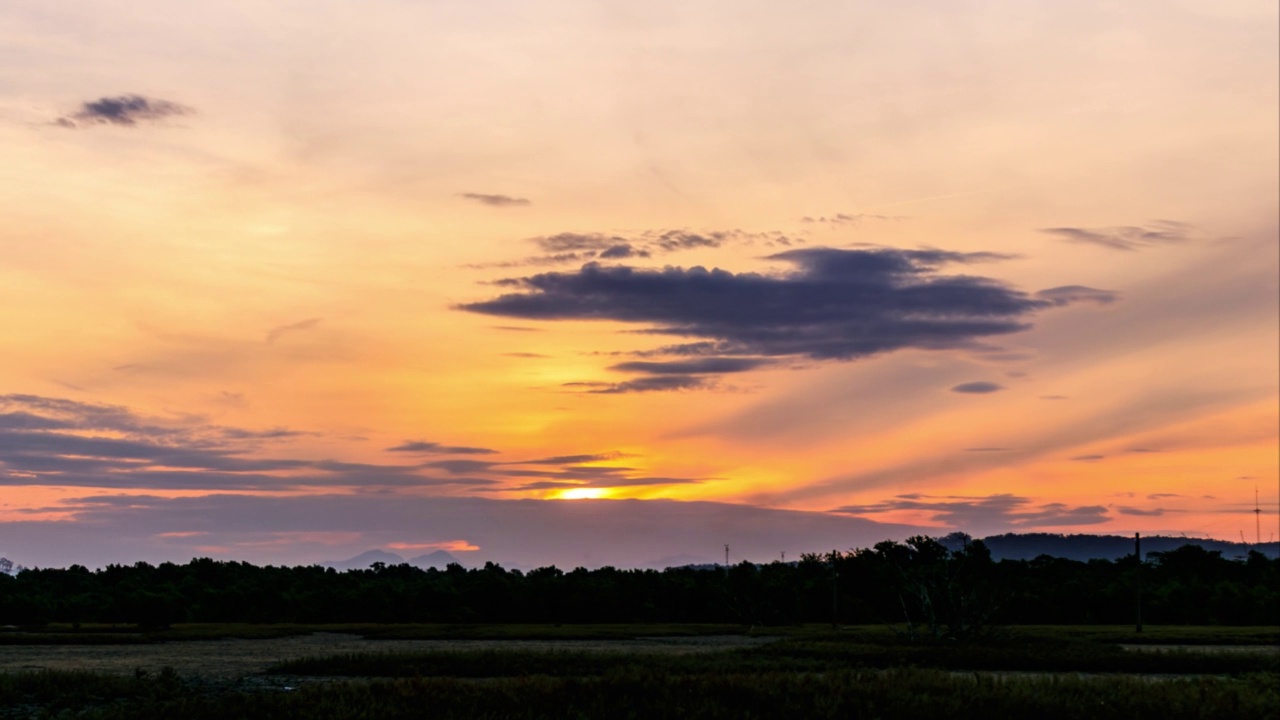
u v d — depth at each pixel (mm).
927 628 78125
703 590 111625
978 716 26484
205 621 106500
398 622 107250
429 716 25391
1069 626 97812
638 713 26109
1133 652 50469
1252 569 131625
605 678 30594
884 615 104062
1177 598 106062
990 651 49906
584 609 109938
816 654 48719
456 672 40031
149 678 34969
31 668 43531
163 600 102562
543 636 76125
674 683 29781
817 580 112188
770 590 107750
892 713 26500
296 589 124438
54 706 28562
